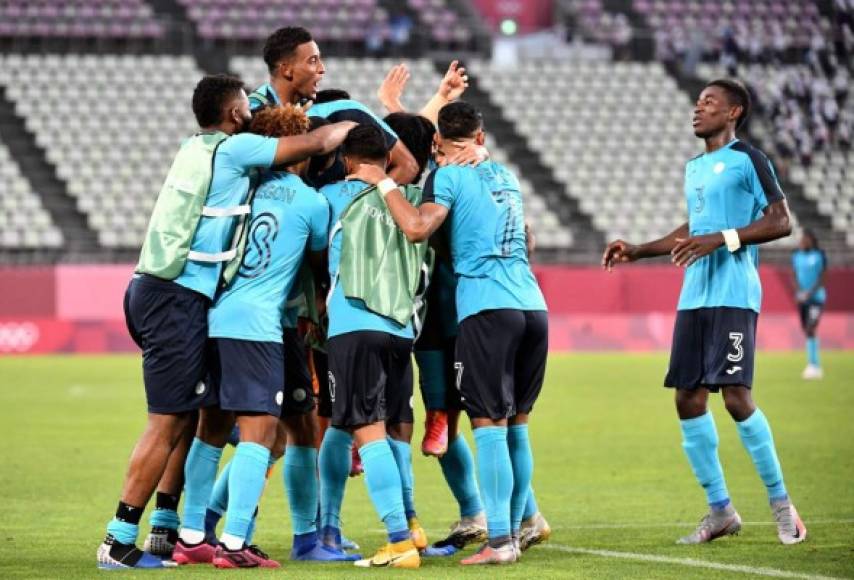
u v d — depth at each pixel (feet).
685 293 96.48
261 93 95.25
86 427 177.27
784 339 349.41
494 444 84.84
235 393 82.84
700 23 461.78
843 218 400.47
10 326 325.21
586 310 347.97
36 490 121.70
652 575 79.15
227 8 435.53
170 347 82.89
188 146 85.71
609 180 406.21
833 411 193.57
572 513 109.09
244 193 84.84
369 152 85.71
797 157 412.36
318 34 432.25
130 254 356.38
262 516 108.68
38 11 415.03
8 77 396.98
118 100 396.16
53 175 375.04
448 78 103.71
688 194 98.84
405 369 86.99
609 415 193.47
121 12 422.00
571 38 456.45
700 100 98.37
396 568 82.38
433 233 88.74
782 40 434.30
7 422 183.11
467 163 87.66
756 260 96.84
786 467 135.44
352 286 83.82
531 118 417.90
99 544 93.20
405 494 89.61
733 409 94.43
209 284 83.66
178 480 87.10
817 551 88.69
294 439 87.61
